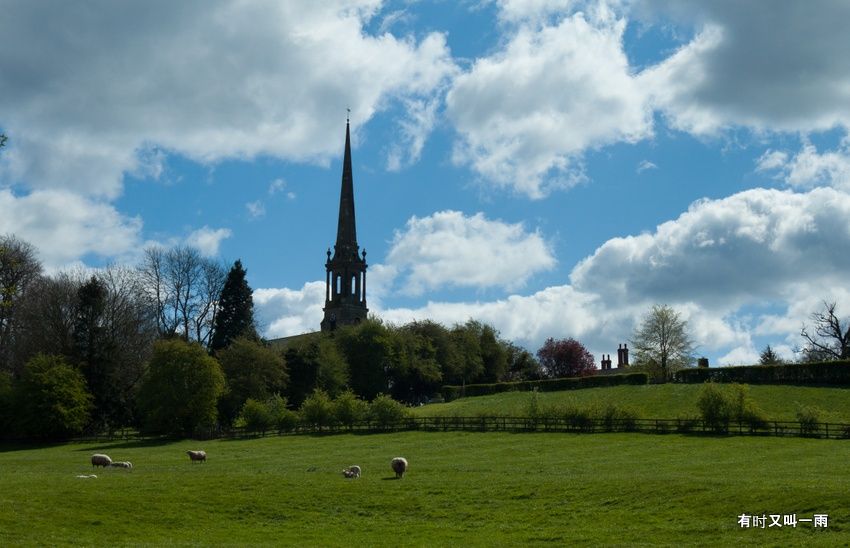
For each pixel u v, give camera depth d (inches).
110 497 1985.7
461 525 1830.7
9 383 4675.2
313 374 5610.2
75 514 1857.8
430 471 2583.7
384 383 6274.6
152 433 4557.1
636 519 1802.4
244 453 3535.9
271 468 2790.4
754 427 3535.9
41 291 5118.1
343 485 2164.1
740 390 3609.7
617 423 3801.7
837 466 2559.1
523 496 2026.3
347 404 4365.2
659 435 3597.4
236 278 5782.5
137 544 1654.8
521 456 3110.2
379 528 1818.4
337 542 1701.5
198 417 4522.6
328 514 1932.8
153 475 2358.5
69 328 5167.3
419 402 6663.4
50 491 2023.9
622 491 1996.8
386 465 2851.9
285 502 2009.1
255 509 1957.4
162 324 5684.1
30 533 1716.3
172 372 4500.5
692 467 2613.2
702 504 1851.6
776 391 4611.2
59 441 4478.3
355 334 6289.4
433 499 2028.8
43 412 4424.2
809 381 4810.5
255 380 5118.1
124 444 4237.2
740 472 2421.3
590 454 3100.4
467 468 2687.0
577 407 3922.2
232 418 5054.1
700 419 3663.9
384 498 2039.9
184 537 1752.0
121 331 5305.1
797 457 2839.6
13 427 4480.8
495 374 7455.7
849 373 4697.3
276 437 4217.5
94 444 4288.9
